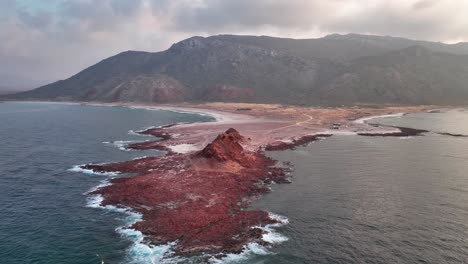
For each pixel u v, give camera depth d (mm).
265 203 55406
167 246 41875
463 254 40000
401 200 56500
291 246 41844
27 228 47594
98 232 45969
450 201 55906
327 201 56250
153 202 54688
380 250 41000
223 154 75125
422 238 43719
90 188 63719
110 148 101125
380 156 88438
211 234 44188
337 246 41938
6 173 74062
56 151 97125
